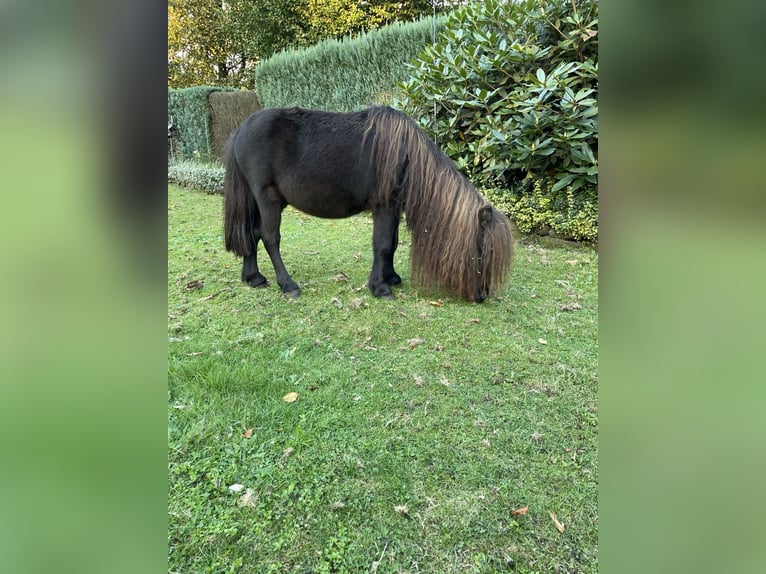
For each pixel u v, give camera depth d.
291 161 3.03
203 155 10.19
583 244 4.37
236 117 9.46
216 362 2.31
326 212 3.21
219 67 14.02
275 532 1.36
